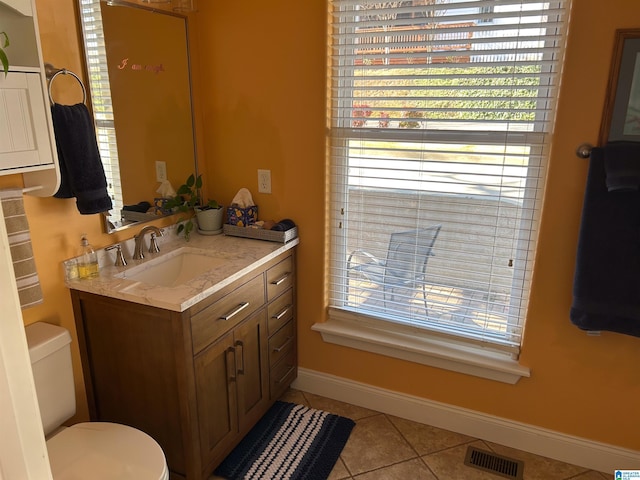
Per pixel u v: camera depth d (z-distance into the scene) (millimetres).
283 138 2215
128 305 1670
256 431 2217
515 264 1984
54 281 1720
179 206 2262
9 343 500
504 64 1798
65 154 1592
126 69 1895
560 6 1685
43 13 1566
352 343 2350
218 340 1803
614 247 1668
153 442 1539
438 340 2215
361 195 2193
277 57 2121
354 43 2037
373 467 2023
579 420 2010
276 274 2180
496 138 1886
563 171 1769
